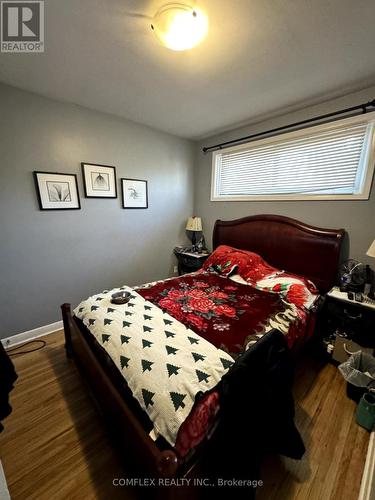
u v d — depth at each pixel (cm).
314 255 230
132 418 98
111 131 265
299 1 112
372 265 205
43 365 198
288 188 260
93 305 170
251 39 138
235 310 172
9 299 221
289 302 188
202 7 115
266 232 270
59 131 229
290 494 109
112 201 282
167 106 237
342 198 217
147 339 127
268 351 104
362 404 143
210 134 326
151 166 312
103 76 181
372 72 173
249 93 206
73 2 114
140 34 136
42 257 236
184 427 90
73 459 125
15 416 150
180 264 367
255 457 93
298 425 144
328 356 202
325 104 220
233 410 89
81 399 164
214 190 341
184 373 104
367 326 178
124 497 109
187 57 157
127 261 311
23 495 109
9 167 205
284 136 250
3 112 196
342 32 132
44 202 228
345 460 124
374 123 192
